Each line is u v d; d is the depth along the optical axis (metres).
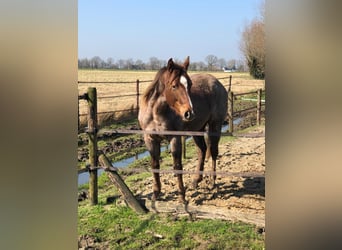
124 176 5.30
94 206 3.93
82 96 3.81
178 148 3.90
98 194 4.37
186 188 4.45
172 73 3.69
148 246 3.06
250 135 3.27
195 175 4.47
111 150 7.25
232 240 3.11
